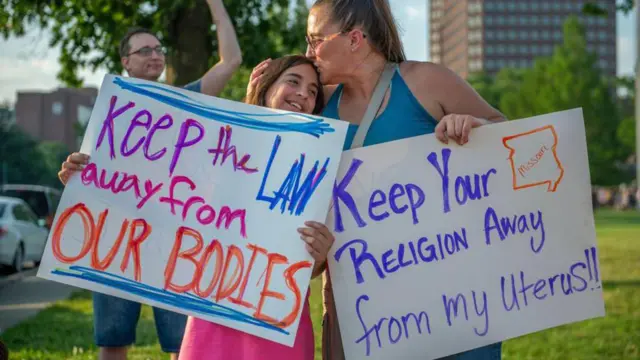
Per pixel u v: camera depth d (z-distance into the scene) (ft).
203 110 11.84
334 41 11.53
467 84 11.91
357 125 11.91
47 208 71.15
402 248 11.68
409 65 11.89
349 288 11.60
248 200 11.48
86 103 422.41
